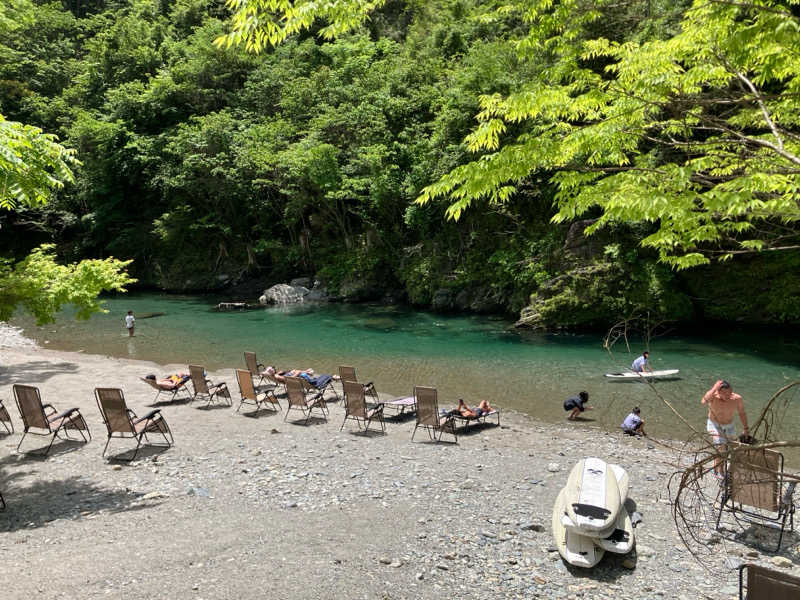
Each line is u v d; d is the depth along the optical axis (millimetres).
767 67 4410
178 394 15016
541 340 22766
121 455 9914
